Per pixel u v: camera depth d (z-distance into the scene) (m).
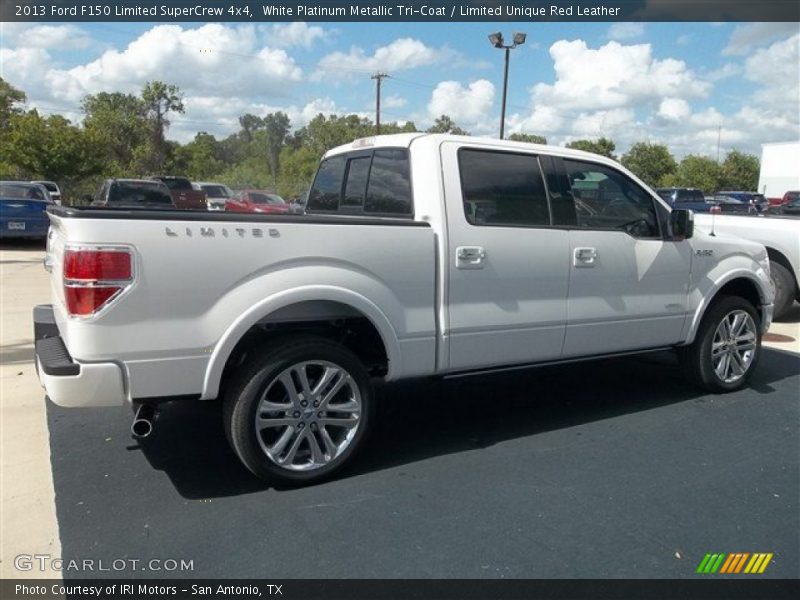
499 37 26.08
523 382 5.89
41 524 3.32
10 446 4.26
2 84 46.84
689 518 3.47
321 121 60.72
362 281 3.76
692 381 5.57
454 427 4.75
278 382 3.64
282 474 3.65
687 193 25.95
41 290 9.93
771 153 48.56
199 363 3.39
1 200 14.96
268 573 2.95
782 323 8.87
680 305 5.18
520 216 4.39
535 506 3.57
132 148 50.12
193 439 4.42
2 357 6.30
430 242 3.99
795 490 3.80
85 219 3.14
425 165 4.13
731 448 4.40
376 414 5.01
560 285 4.52
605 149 56.56
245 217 3.47
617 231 4.80
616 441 4.51
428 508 3.53
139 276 3.21
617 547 3.18
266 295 3.49
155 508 3.49
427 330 4.02
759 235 8.83
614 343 4.88
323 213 5.29
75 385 3.18
